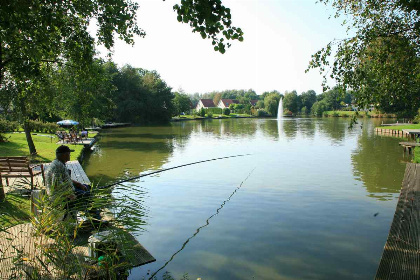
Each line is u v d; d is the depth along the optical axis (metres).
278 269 5.05
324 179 12.10
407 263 4.49
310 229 6.91
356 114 6.96
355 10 7.25
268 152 19.52
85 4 6.10
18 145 18.34
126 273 4.18
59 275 3.07
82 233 4.55
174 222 7.30
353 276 4.87
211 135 31.98
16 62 6.01
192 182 11.60
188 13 4.23
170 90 60.66
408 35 6.50
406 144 19.08
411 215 6.80
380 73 6.68
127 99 52.44
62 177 4.62
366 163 15.62
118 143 24.94
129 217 3.53
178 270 4.92
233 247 5.91
